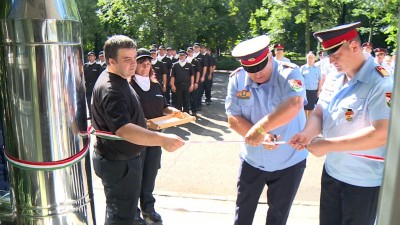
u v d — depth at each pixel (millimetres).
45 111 1473
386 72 1996
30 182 1538
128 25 21703
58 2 1435
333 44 2037
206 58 11430
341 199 2277
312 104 7707
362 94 2037
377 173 2094
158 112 3426
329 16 18141
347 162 2150
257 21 28844
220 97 13664
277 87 2449
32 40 1406
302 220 3498
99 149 2551
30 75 1435
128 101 2391
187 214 3637
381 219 827
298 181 2605
